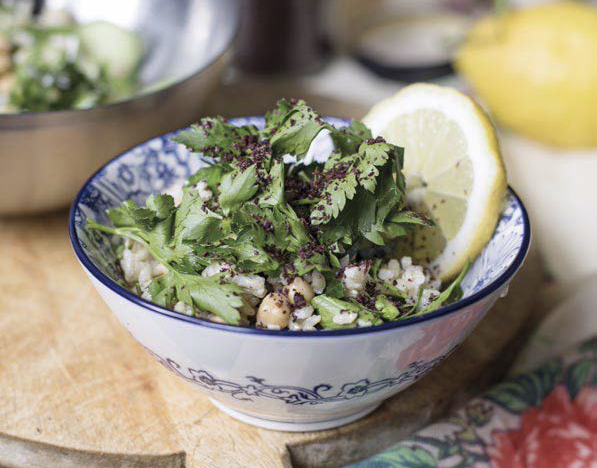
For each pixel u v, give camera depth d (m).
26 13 0.54
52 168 0.41
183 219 0.31
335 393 0.30
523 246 0.32
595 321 0.43
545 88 0.56
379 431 0.35
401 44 0.69
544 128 0.58
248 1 0.64
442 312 0.29
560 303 0.46
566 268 0.50
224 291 0.29
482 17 0.69
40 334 0.38
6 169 0.40
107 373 0.36
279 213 0.30
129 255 0.33
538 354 0.43
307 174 0.33
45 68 0.48
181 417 0.34
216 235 0.30
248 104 0.53
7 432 0.34
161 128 0.43
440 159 0.35
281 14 0.64
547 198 0.55
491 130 0.34
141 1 0.54
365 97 0.65
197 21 0.52
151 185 0.38
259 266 0.30
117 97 0.50
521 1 0.72
